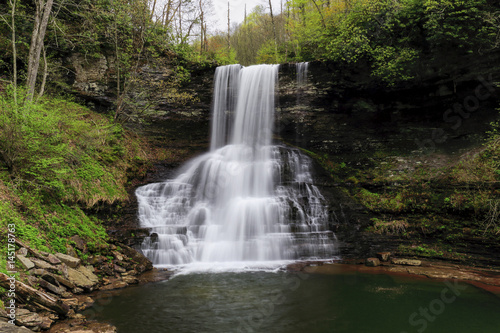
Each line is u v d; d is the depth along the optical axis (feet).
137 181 47.70
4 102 28.89
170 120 61.82
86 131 41.78
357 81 55.62
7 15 42.75
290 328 20.71
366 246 40.11
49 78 49.42
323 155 59.62
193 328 20.45
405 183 47.21
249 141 62.03
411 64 49.42
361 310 23.65
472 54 45.85
